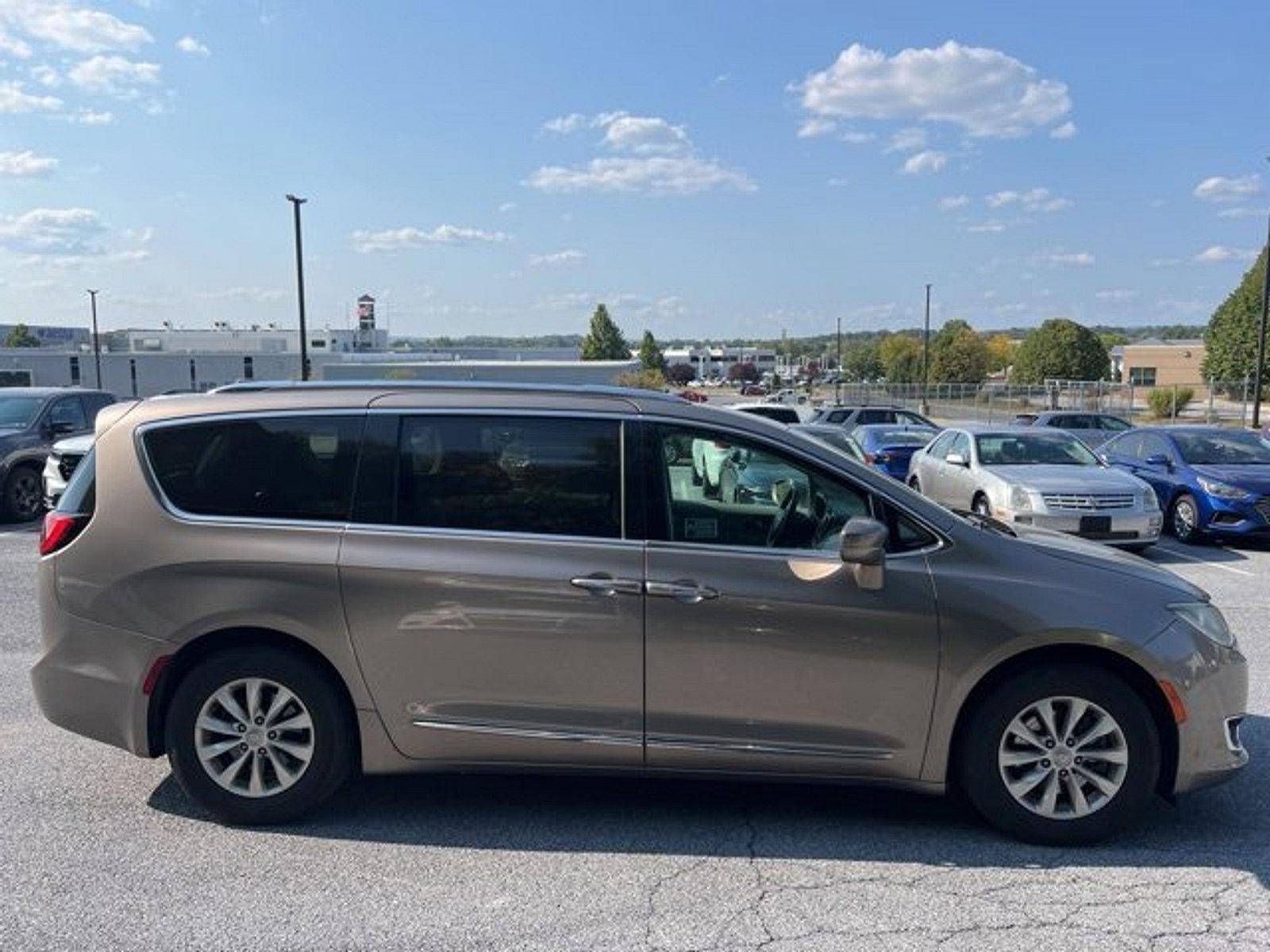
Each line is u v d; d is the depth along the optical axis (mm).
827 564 3777
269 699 3938
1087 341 90375
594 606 3771
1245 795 4328
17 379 67688
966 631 3713
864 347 125062
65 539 4039
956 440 13242
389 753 3898
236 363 77375
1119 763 3758
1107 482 10727
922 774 3805
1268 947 3115
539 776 4445
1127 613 3752
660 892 3455
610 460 3902
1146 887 3504
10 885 3488
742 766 3807
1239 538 12547
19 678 6070
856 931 3199
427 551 3836
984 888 3492
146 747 3973
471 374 62875
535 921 3256
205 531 3916
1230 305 72438
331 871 3594
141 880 3523
